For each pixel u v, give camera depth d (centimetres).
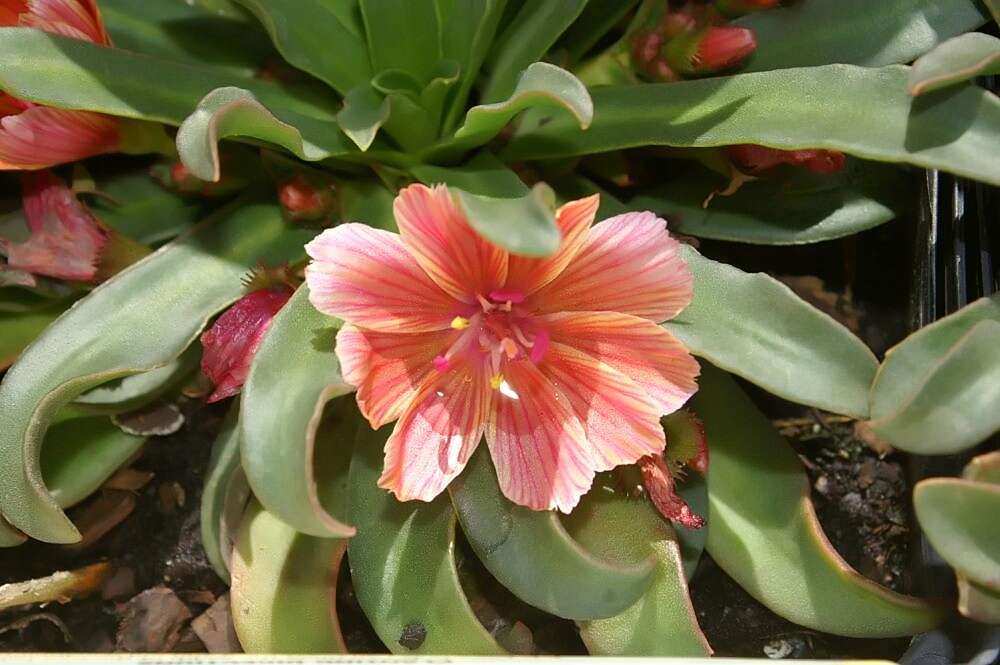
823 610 17
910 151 16
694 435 17
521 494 16
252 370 16
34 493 16
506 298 16
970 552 15
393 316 16
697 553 17
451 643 17
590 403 16
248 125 16
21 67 16
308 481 15
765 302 16
